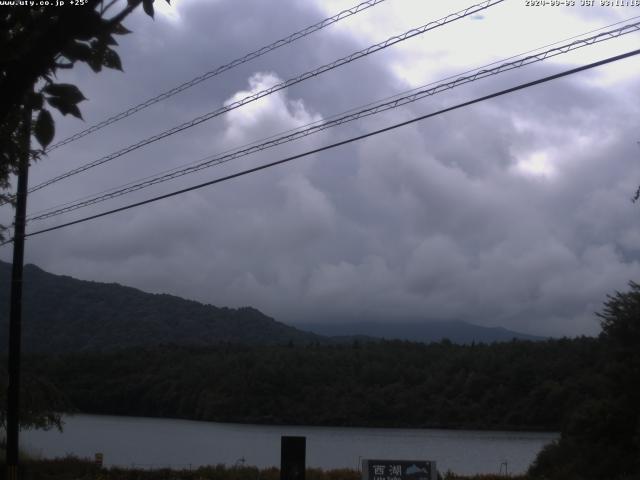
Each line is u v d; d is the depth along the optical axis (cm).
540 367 9012
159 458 5269
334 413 9488
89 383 9575
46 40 378
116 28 404
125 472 3225
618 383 3225
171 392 9612
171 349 11075
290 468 1855
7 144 493
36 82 407
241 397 9481
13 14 398
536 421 8581
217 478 3231
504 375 9219
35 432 7462
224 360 10138
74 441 6694
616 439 3175
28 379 2895
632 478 2888
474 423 8988
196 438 7188
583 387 8150
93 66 410
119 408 9488
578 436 3344
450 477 3334
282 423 9444
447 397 9412
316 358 10206
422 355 10431
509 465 4991
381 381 9888
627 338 3281
